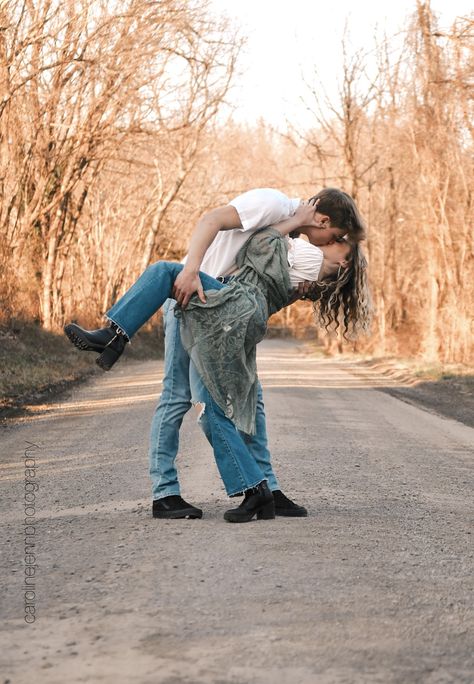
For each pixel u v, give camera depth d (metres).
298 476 7.53
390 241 44.41
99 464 8.31
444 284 32.31
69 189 30.36
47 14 24.91
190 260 4.77
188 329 4.89
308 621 3.44
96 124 28.88
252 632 3.30
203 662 3.01
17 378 18.19
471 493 7.43
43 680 2.88
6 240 27.38
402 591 3.96
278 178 47.03
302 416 13.23
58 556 4.49
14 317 25.42
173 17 27.14
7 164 27.50
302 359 39.16
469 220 30.31
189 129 36.81
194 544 4.61
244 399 5.03
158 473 5.34
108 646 3.16
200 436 10.29
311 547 4.64
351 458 9.03
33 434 10.95
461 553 4.89
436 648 3.24
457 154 30.48
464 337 30.33
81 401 15.70
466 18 25.44
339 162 45.81
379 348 41.56
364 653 3.14
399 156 37.00
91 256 39.94
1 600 3.75
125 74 27.69
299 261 5.04
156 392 17.52
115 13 26.61
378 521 5.64
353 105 41.72
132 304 4.69
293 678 2.89
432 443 11.09
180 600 3.67
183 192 45.22
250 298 4.89
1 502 6.37
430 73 30.42
